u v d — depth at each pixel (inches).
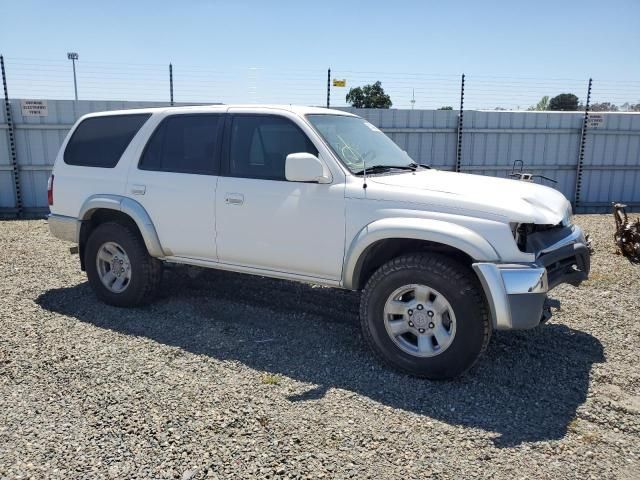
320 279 174.4
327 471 112.6
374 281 161.8
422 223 152.8
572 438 127.3
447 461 117.0
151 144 207.8
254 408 137.9
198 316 207.6
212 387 148.9
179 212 197.8
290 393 146.6
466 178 181.6
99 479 109.2
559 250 158.1
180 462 114.8
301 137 177.0
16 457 116.0
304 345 180.5
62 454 117.3
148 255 210.8
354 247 162.7
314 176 163.2
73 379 152.7
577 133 533.6
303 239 173.8
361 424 131.4
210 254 195.2
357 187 164.9
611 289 252.8
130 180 208.7
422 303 155.0
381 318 161.0
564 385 154.6
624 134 534.6
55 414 133.7
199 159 196.1
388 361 161.5
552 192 181.6
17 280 258.8
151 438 123.5
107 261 219.3
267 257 182.4
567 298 237.9
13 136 477.1
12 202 490.6
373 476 111.3
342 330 194.9
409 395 146.9
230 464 114.3
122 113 217.9
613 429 131.9
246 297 230.8
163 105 492.1
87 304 221.3
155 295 218.2
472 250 146.3
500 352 177.3
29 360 165.0
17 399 141.1
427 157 522.9
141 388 147.5
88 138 224.8
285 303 223.6
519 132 526.9
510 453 120.7
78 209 223.0
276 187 177.5
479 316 148.1
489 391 150.3
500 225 146.6
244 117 189.2
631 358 173.8
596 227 430.9
